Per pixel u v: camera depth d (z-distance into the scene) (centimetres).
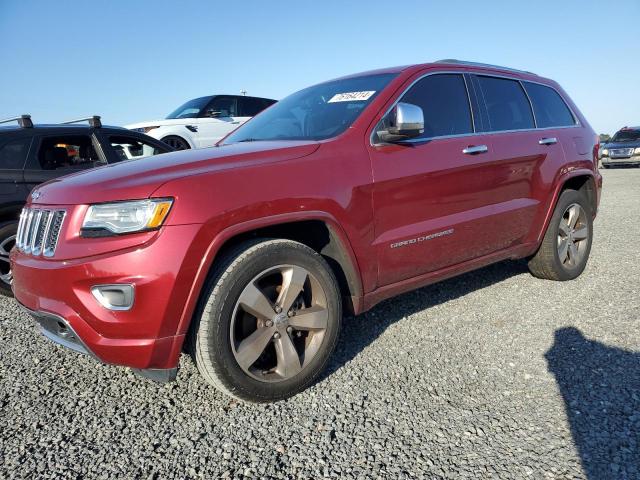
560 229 441
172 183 229
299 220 258
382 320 374
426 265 327
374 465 211
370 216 289
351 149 291
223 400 269
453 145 340
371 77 358
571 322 360
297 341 279
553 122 448
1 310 423
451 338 339
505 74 419
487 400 260
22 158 454
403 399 263
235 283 239
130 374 302
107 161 513
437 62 368
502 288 442
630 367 288
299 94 403
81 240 230
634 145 2150
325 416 250
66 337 249
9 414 259
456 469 207
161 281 220
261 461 217
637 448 216
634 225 750
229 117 1073
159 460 220
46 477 210
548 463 208
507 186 378
